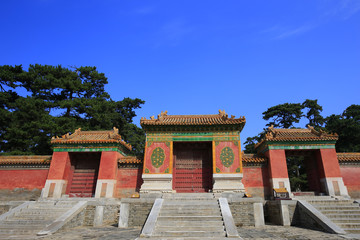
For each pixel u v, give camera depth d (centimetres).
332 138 2127
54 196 2044
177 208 1482
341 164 2159
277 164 2106
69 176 2252
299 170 4181
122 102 4650
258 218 1575
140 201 1636
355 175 2119
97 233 1304
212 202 1589
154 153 2116
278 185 2038
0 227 1415
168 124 2133
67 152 2209
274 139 2155
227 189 1952
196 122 2222
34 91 3872
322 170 2103
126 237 1165
